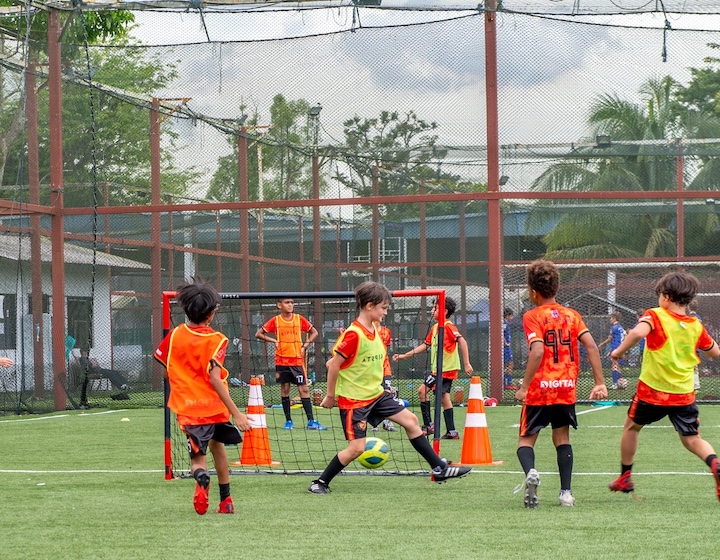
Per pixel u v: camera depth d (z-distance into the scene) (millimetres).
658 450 16031
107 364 29844
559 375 10438
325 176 28391
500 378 26516
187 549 8258
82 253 29453
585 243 32188
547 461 14766
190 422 9773
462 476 12328
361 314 11789
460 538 8664
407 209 29266
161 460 15336
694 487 11875
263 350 29531
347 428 11711
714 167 27328
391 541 8539
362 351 11664
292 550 8164
